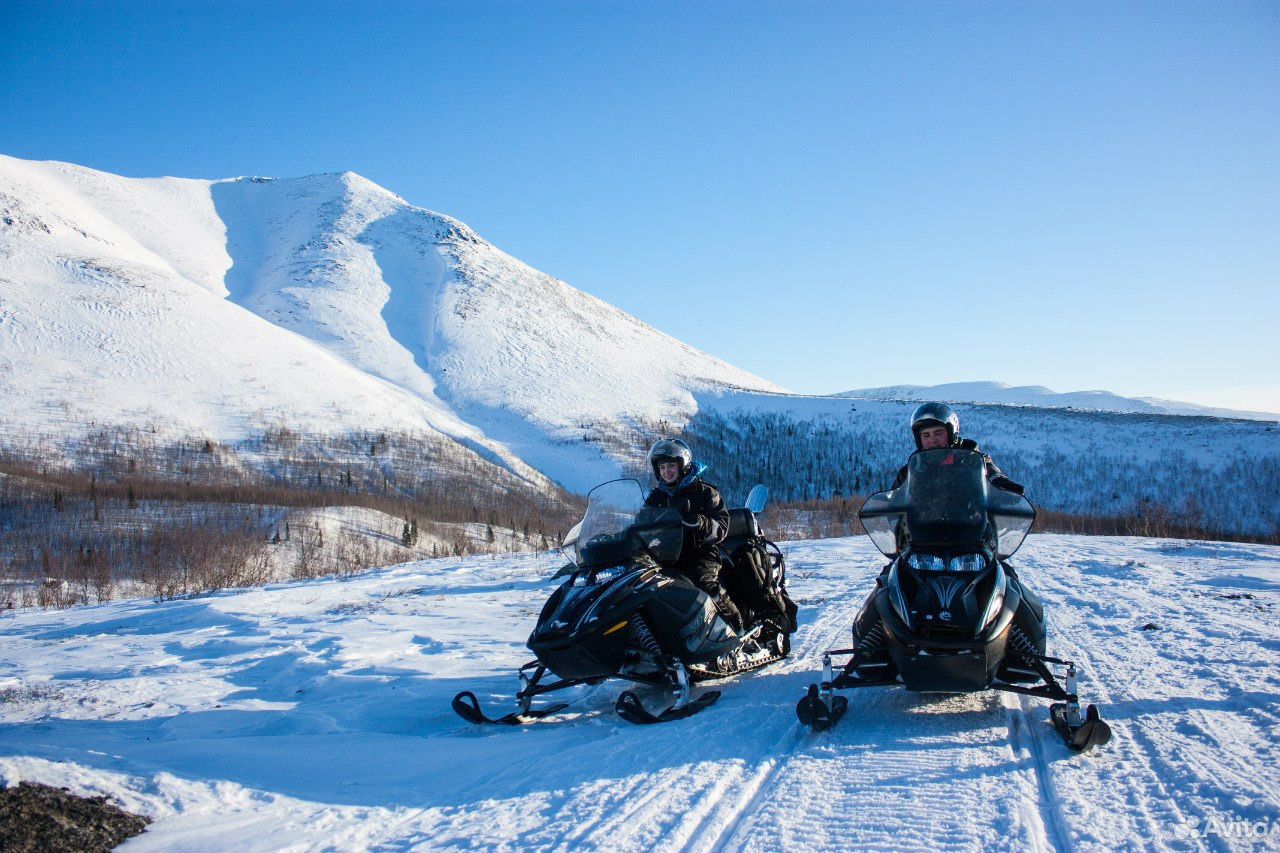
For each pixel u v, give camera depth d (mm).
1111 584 11602
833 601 10594
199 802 4211
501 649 8562
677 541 6191
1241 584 11539
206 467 101875
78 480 83375
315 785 4539
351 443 122250
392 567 22203
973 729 5227
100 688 7297
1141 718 5254
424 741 5352
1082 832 3652
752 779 4449
